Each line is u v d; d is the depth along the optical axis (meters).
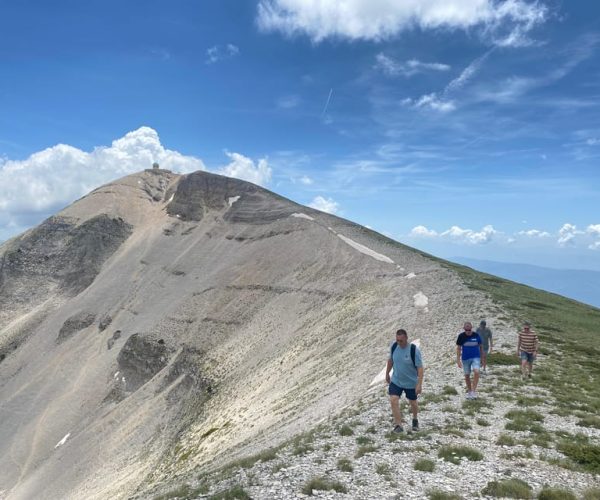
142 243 141.25
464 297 51.16
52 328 117.62
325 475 13.52
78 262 138.75
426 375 28.09
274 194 142.12
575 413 19.55
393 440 16.39
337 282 76.81
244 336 77.56
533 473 13.25
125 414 79.00
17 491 72.56
